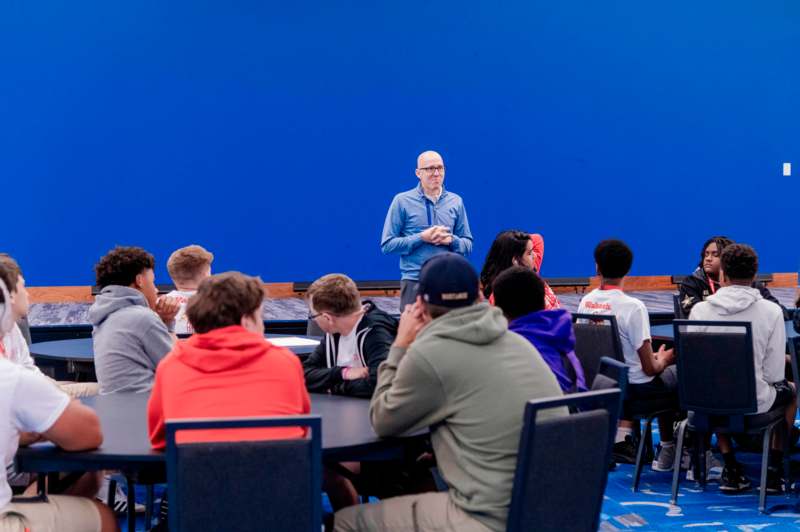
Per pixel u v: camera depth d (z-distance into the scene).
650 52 11.34
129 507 3.27
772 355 4.18
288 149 10.62
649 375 4.44
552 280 10.77
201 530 2.07
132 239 10.27
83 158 10.10
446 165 10.96
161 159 10.29
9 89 9.88
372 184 10.85
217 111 10.41
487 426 2.30
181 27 10.26
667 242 11.54
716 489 4.43
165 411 2.32
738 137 11.65
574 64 11.17
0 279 2.51
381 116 10.80
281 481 2.10
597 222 11.36
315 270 10.78
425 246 6.12
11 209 9.94
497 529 2.29
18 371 2.23
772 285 11.81
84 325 7.71
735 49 11.57
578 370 3.37
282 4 10.48
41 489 2.65
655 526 3.82
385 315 3.24
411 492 3.12
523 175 11.16
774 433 4.64
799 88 11.81
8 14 9.84
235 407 2.30
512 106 11.07
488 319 2.37
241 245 10.56
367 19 10.68
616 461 4.98
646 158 11.42
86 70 10.05
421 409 2.34
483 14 10.92
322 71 10.63
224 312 2.38
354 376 3.05
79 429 2.24
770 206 11.80
